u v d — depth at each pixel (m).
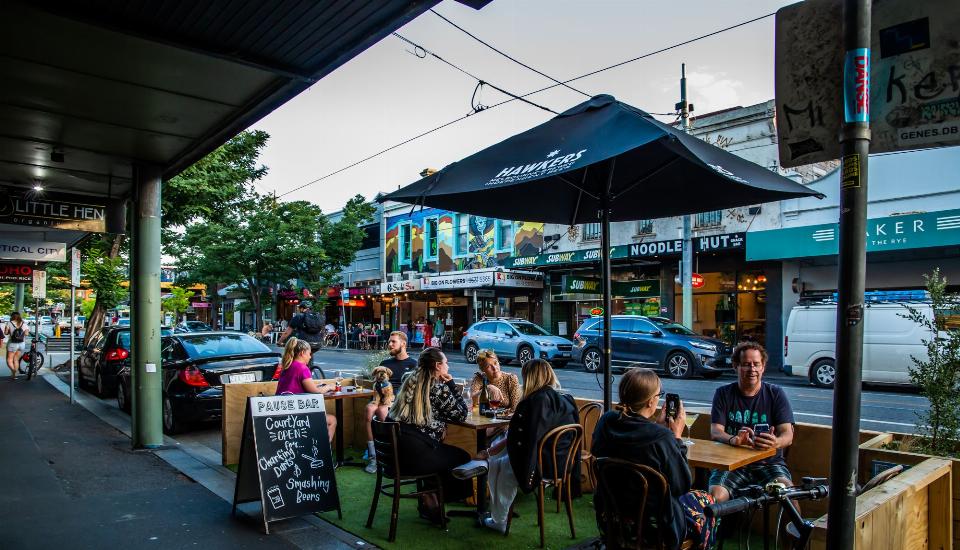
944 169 16.02
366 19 4.76
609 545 3.45
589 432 5.93
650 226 22.64
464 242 30.28
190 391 9.00
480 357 6.45
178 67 5.45
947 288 16.22
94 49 5.10
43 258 14.31
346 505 5.70
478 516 5.15
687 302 19.41
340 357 26.08
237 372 9.28
